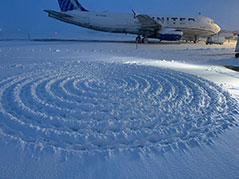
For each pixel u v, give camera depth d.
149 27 28.86
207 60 13.94
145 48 23.03
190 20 29.94
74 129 3.54
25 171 2.35
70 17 28.05
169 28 29.80
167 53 18.36
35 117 3.82
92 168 2.46
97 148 2.91
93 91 5.78
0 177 2.24
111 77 7.54
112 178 2.30
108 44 26.67
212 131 3.52
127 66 10.09
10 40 30.38
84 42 29.36
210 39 34.44
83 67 9.45
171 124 3.76
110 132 3.32
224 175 2.44
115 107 4.52
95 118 3.97
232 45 34.03
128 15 28.80
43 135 3.17
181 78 7.55
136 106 4.63
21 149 2.74
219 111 4.47
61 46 21.31
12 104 4.41
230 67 11.01
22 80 6.51
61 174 2.33
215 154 2.85
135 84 6.58
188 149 2.94
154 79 7.32
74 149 2.88
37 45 21.61
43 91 5.44
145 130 3.44
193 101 5.06
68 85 6.19
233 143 3.16
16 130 3.27
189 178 2.36
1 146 2.78
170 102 4.93
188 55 17.11
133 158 2.68
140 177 2.34
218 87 6.38
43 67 9.03
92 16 28.12
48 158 2.60
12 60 11.01
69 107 4.48
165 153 2.82
